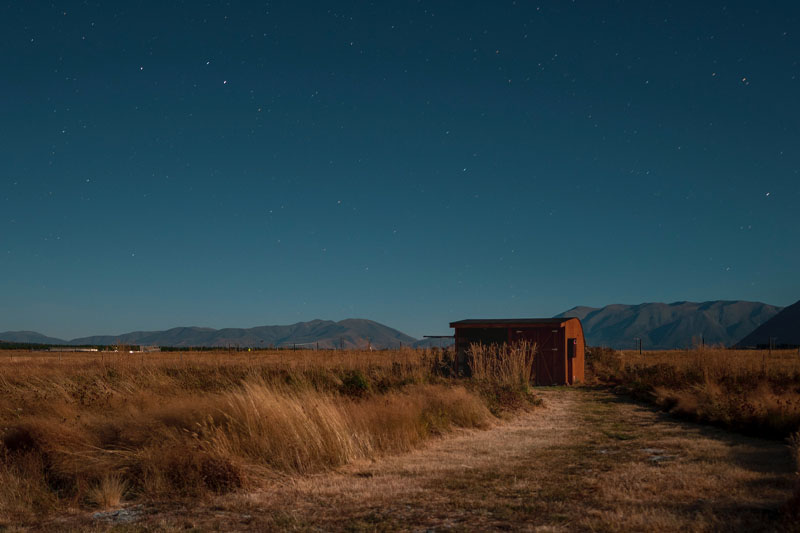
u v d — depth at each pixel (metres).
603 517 5.78
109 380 15.66
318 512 6.43
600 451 10.58
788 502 5.65
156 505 6.83
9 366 21.86
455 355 28.44
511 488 7.51
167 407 10.23
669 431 13.22
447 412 14.04
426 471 8.78
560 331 29.89
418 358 26.00
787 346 61.31
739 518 5.50
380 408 12.04
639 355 49.12
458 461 9.62
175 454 7.95
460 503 6.71
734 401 14.27
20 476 7.45
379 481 8.06
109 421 9.68
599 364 38.91
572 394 24.44
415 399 14.06
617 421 15.44
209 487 7.52
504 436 12.68
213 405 10.02
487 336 30.73
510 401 17.77
